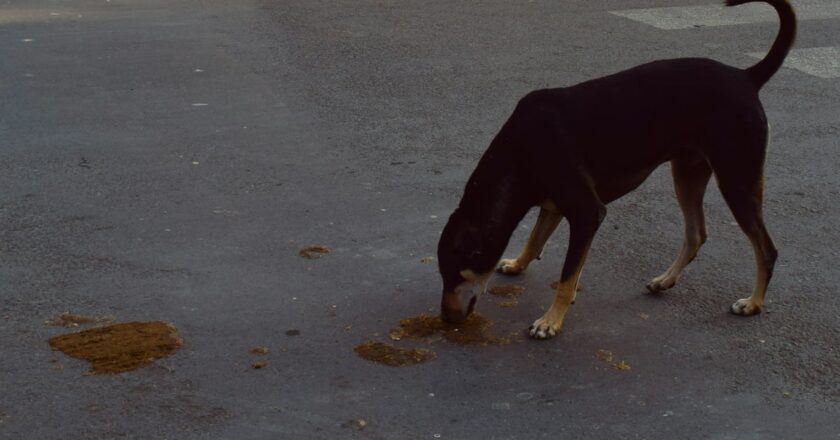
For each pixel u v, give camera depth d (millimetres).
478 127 7836
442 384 4410
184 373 4449
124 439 3963
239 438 3984
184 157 7152
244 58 9758
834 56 9891
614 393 4355
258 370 4492
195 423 4082
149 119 7957
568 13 11781
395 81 9039
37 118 7945
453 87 8859
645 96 4789
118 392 4285
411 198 6477
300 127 7816
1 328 4805
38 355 4562
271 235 5918
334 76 9188
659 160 4902
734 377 4480
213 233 5938
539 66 9508
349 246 5781
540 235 5297
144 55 9812
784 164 7141
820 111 8289
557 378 4473
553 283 5379
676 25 11148
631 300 5199
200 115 8062
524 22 11320
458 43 10375
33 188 6582
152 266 5508
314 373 4477
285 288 5277
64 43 10234
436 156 7223
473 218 4715
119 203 6359
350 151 7312
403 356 4633
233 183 6695
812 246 5836
